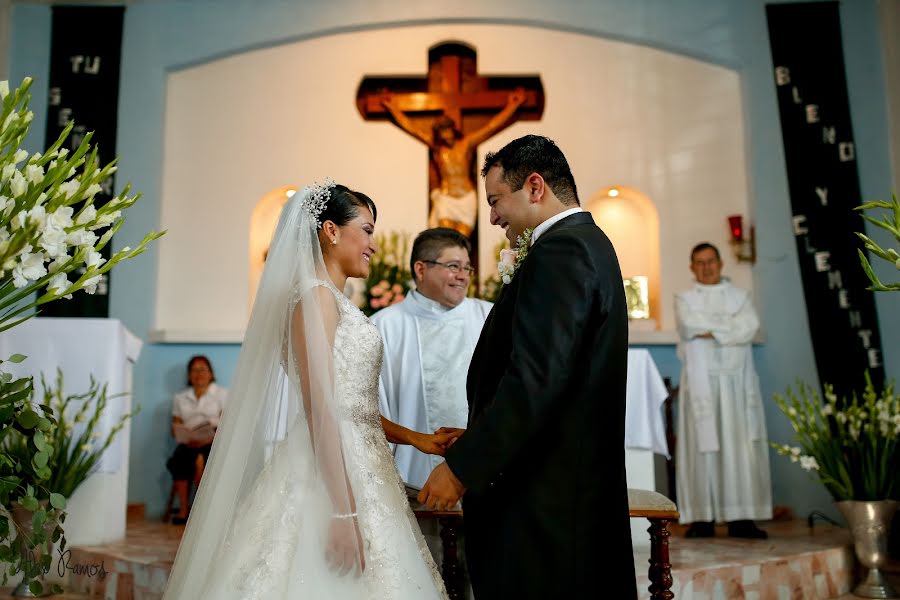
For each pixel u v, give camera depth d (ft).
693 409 18.13
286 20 24.81
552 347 7.05
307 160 24.64
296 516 7.30
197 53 24.59
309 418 7.47
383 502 7.63
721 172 23.85
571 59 24.82
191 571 7.43
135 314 23.35
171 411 22.99
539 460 7.45
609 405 7.47
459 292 11.63
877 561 14.75
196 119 24.75
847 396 21.08
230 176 24.54
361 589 7.15
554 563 7.21
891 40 22.38
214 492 7.64
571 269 7.31
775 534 18.24
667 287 23.71
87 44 24.26
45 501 9.21
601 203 25.12
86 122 23.84
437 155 24.41
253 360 7.98
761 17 23.81
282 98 24.90
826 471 15.42
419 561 7.64
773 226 22.81
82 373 14.57
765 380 22.13
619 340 7.54
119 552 14.05
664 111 24.36
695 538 17.58
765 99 23.40
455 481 7.22
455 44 25.23
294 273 7.87
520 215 8.13
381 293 21.48
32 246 5.32
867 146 22.48
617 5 24.41
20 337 14.57
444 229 11.82
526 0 24.71
